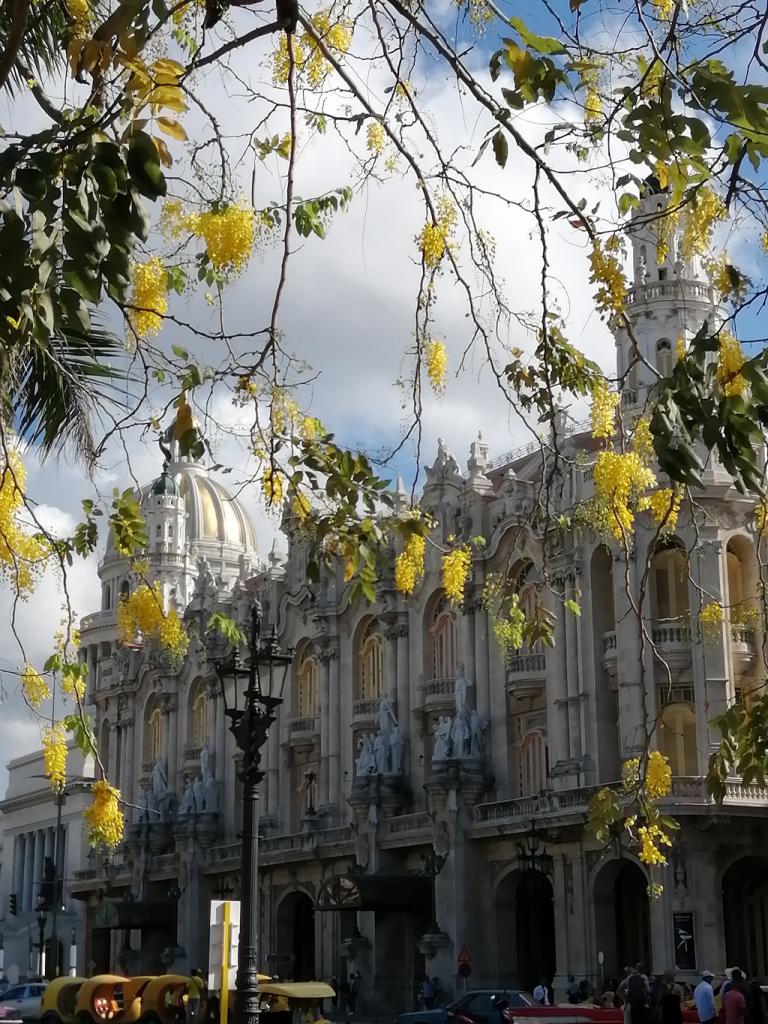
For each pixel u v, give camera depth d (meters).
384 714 77.19
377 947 73.88
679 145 11.69
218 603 95.75
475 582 72.75
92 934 104.31
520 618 17.69
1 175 9.74
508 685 69.94
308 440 14.16
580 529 17.83
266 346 12.77
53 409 15.87
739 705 15.91
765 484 12.92
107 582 125.12
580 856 63.91
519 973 68.50
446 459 76.50
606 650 64.75
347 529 14.56
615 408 17.95
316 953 80.56
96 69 10.29
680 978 58.19
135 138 9.65
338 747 82.62
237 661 28.64
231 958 27.22
